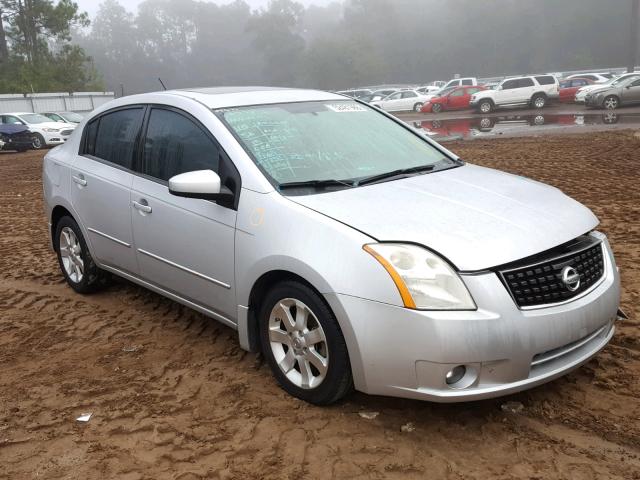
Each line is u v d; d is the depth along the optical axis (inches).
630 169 415.5
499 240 122.4
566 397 135.9
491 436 124.0
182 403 141.5
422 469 115.2
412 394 119.4
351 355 123.6
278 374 142.4
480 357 115.1
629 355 152.5
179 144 166.4
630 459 115.3
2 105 1715.1
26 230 333.4
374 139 172.4
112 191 183.0
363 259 121.0
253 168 146.2
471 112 1348.4
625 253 228.4
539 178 398.3
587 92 1219.2
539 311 119.4
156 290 179.3
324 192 142.6
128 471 119.0
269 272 137.3
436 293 116.6
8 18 2388.0
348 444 123.6
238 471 117.3
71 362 165.0
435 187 147.5
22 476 119.0
